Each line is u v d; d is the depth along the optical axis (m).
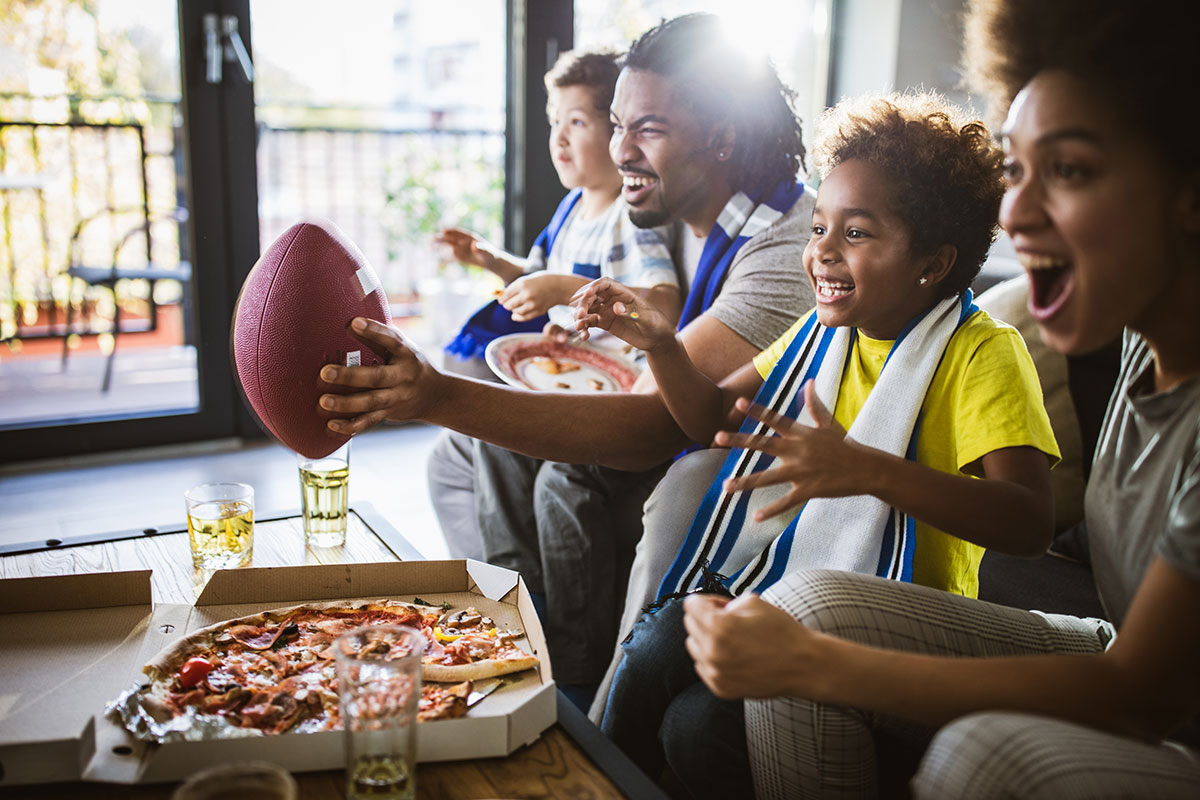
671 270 1.88
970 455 1.14
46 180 3.70
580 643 1.71
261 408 1.12
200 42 2.69
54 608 1.13
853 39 3.32
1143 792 0.73
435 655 1.03
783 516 1.33
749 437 0.96
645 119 1.70
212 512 1.32
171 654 1.01
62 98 3.55
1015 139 0.83
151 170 3.84
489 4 3.25
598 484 1.75
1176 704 0.75
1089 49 0.76
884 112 1.21
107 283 3.36
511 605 1.16
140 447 2.87
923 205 1.16
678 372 1.37
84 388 3.46
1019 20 0.84
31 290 3.86
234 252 2.85
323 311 1.11
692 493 1.48
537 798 0.88
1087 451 1.75
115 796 0.84
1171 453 0.85
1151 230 0.77
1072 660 0.78
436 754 0.91
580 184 2.10
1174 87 0.73
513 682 1.01
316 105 4.29
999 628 1.05
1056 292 0.84
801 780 1.01
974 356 1.18
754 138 1.71
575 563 1.71
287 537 1.48
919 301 1.23
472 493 2.04
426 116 4.42
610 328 1.34
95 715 0.92
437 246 2.18
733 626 0.81
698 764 1.15
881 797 1.13
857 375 1.31
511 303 1.92
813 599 1.00
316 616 1.12
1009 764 0.74
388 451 3.04
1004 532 1.02
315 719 0.92
